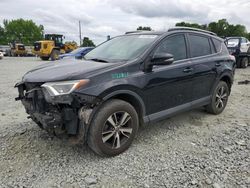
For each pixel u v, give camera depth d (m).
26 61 26.27
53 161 3.53
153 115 4.13
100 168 3.37
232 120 5.27
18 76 12.00
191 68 4.63
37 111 3.50
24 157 3.62
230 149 3.89
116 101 3.61
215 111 5.52
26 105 3.78
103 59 4.15
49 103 3.34
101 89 3.37
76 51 14.62
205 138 4.33
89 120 3.38
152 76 3.95
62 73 3.45
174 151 3.85
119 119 3.69
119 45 4.54
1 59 30.45
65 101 3.19
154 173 3.25
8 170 3.30
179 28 4.76
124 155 3.72
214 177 3.15
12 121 5.02
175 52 4.48
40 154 3.71
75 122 3.33
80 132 3.38
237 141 4.18
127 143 3.81
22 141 4.09
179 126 4.88
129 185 3.02
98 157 3.65
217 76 5.31
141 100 3.87
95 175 3.21
